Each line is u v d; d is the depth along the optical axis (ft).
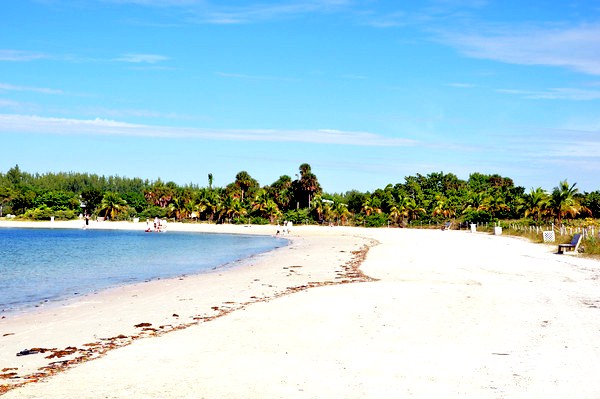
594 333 42.47
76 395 29.96
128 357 38.60
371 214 382.22
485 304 56.29
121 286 83.46
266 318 51.85
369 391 29.94
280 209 431.43
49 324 52.95
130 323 52.47
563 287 67.97
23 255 152.87
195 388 30.89
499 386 30.42
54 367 36.70
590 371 32.89
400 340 41.65
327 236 255.29
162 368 35.35
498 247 144.36
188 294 72.18
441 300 59.57
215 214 404.16
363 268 99.86
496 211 317.42
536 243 159.22
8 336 47.60
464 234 237.45
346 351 38.78
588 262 99.30
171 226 365.20
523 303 56.34
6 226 390.63
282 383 31.60
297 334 44.62
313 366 35.09
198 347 41.09
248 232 311.68
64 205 461.78
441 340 41.37
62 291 78.59
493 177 547.08
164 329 49.21
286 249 169.89
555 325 45.57
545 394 29.01
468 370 33.60
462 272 87.56
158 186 536.01
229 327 48.14
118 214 437.99
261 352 39.04
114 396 29.68
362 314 52.44
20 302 68.44
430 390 29.96
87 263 127.44
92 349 41.93
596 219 246.88
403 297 62.13
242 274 97.14
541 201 248.93
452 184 526.98
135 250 174.29
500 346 39.22
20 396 30.01
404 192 459.32
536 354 36.81
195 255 152.15
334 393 29.71
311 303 59.77
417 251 137.08
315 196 388.78
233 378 32.73
